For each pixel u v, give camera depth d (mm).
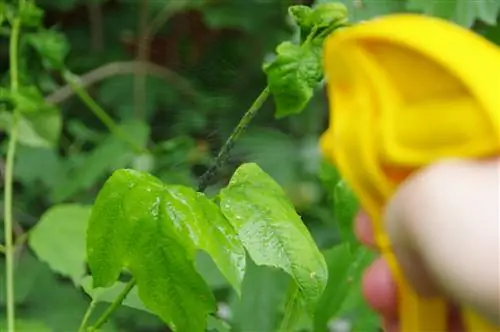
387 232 401
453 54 403
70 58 1354
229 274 515
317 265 522
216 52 1345
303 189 1079
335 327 844
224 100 1254
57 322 932
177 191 531
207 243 520
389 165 416
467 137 394
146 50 1348
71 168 1138
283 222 526
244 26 1271
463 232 371
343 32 441
